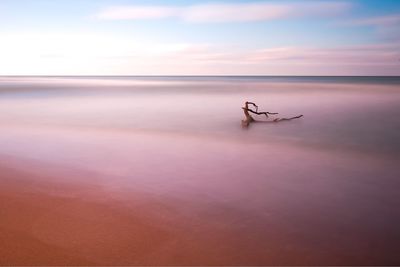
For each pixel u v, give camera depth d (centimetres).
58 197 666
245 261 451
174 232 528
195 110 2461
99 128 1633
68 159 988
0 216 574
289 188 743
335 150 1145
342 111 2294
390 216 594
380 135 1430
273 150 1143
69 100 3394
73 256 455
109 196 678
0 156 1012
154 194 695
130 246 484
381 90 4916
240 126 1712
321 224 563
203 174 849
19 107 2673
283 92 4638
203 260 452
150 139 1348
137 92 4834
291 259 457
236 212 609
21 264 433
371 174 852
